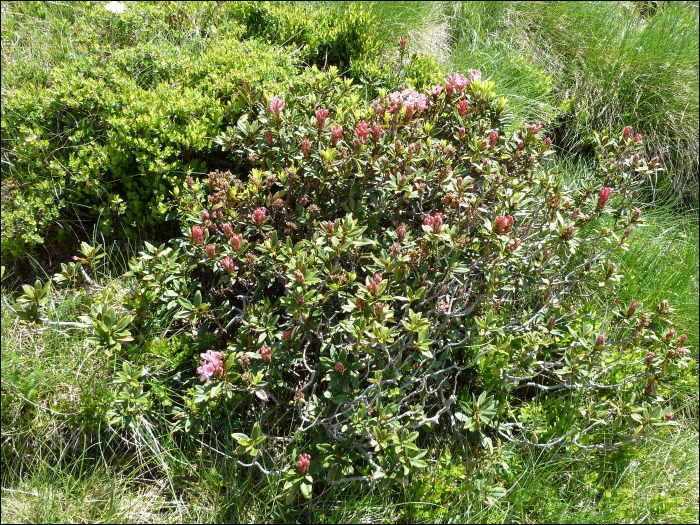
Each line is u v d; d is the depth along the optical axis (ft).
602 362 9.71
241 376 7.54
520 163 10.37
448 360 9.79
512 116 10.53
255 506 7.91
